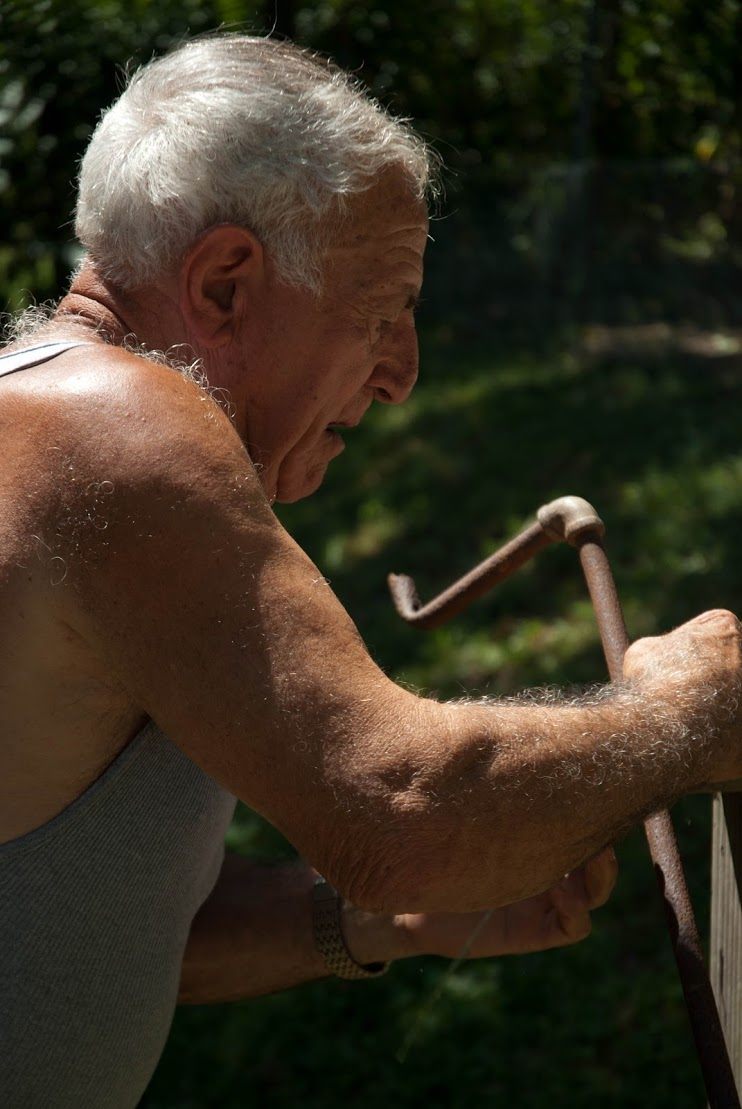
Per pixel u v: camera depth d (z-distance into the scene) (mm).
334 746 1072
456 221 9602
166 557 1086
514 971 3686
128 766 1239
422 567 6234
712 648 1233
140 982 1350
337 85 1296
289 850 4082
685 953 1171
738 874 1287
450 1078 3396
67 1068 1318
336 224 1256
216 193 1228
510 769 1091
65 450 1122
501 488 6703
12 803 1218
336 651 1092
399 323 1371
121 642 1110
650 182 8688
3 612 1136
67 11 4965
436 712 1104
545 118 10055
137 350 1269
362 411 1413
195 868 1367
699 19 6816
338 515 6898
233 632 1081
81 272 1330
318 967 1656
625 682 1216
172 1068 3529
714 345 8375
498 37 9844
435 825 1068
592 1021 3486
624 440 6902
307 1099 3396
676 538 5734
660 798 1156
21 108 5289
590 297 9000
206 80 1253
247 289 1274
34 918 1244
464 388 8266
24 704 1174
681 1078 3291
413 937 1609
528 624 5379
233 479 1116
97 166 1293
